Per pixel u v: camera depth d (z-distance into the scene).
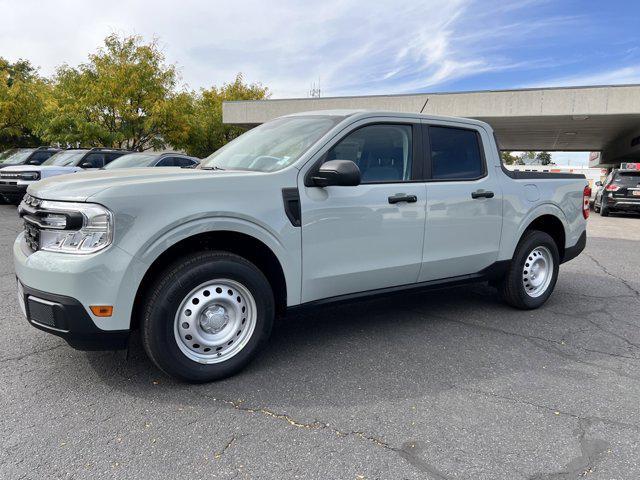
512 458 2.50
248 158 3.85
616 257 8.41
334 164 3.32
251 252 3.47
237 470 2.35
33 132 23.56
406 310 4.96
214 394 3.09
